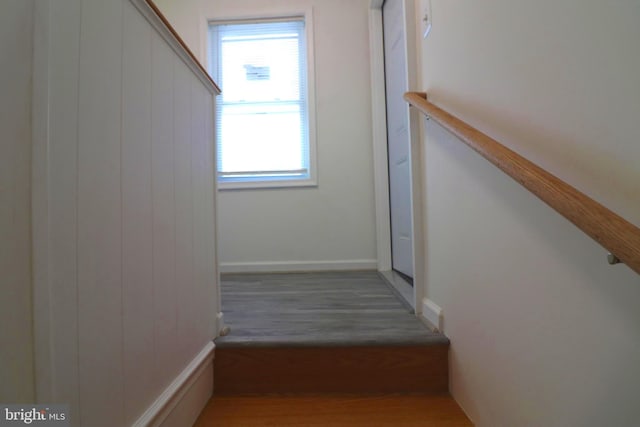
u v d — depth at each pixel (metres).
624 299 0.51
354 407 1.13
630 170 0.48
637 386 0.49
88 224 0.59
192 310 1.06
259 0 2.71
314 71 2.69
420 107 1.23
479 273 0.96
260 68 2.77
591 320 0.57
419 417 1.07
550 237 0.66
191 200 1.08
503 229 0.83
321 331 1.31
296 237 2.69
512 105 0.77
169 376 0.90
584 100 0.56
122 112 0.70
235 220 2.70
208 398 1.17
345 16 2.69
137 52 0.76
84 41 0.59
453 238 1.15
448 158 1.18
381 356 1.22
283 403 1.16
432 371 1.21
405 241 2.22
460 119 1.05
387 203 2.57
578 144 0.58
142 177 0.78
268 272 2.65
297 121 2.76
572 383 0.61
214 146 1.31
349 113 2.68
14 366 0.45
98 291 0.61
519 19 0.74
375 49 2.59
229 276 2.51
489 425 0.92
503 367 0.84
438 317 1.27
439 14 1.23
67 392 0.53
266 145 2.76
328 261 2.68
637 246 0.41
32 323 0.47
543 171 0.60
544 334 0.68
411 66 1.49
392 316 1.49
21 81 0.46
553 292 0.65
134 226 0.74
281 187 2.69
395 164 2.39
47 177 0.49
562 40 0.61
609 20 0.51
